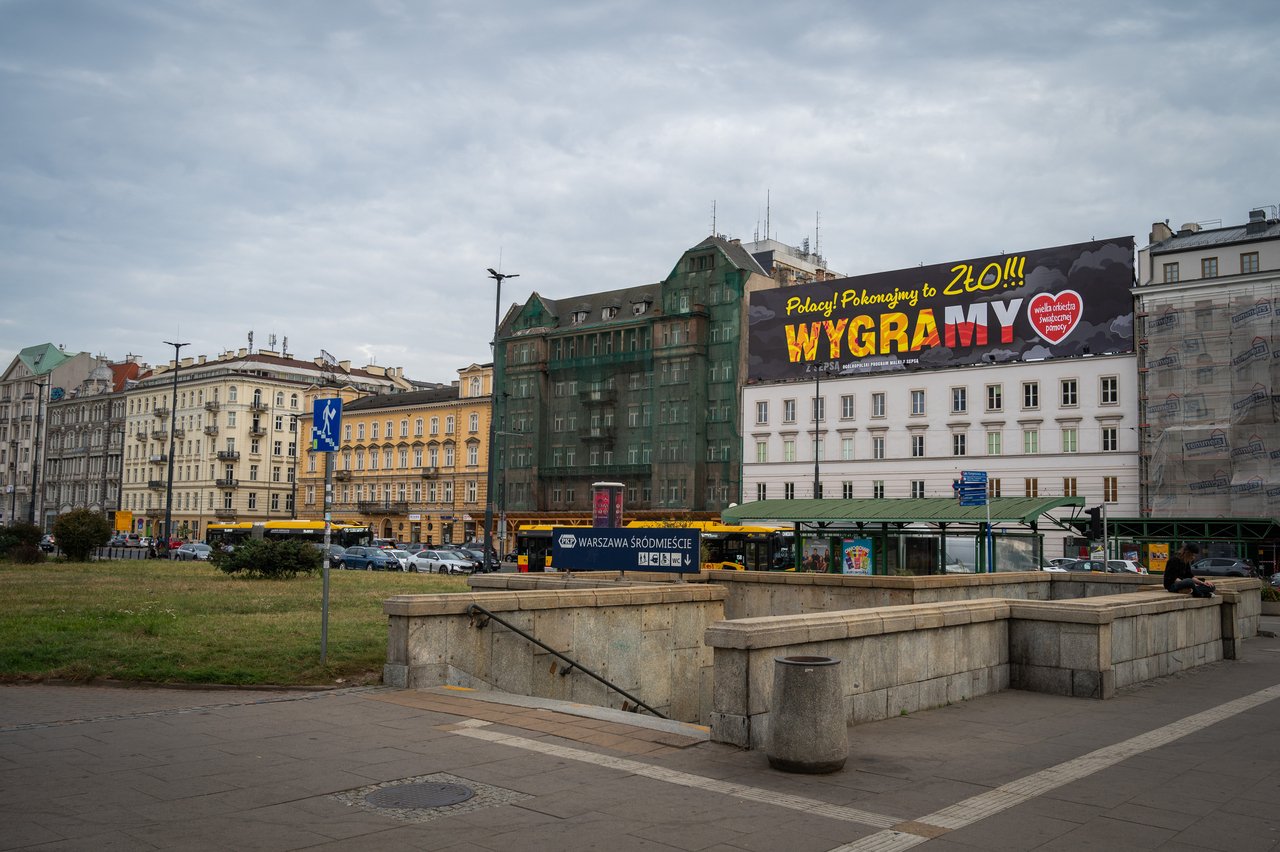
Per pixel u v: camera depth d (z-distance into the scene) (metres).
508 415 93.44
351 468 107.56
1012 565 31.23
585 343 89.94
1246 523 53.44
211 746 9.44
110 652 14.59
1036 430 63.84
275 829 6.99
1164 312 59.09
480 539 93.94
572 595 15.20
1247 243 58.19
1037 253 65.12
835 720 8.88
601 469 86.62
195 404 118.44
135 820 7.14
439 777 8.39
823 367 73.69
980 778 8.76
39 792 7.82
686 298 83.44
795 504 34.72
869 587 21.52
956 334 67.94
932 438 68.19
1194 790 8.47
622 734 10.09
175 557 73.88
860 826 7.31
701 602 17.56
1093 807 7.91
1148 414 59.19
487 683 13.84
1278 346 55.59
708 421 81.31
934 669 12.42
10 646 15.09
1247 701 13.44
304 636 16.55
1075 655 13.41
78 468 137.50
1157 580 24.41
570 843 6.81
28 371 149.38
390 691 12.50
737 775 8.65
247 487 114.94
